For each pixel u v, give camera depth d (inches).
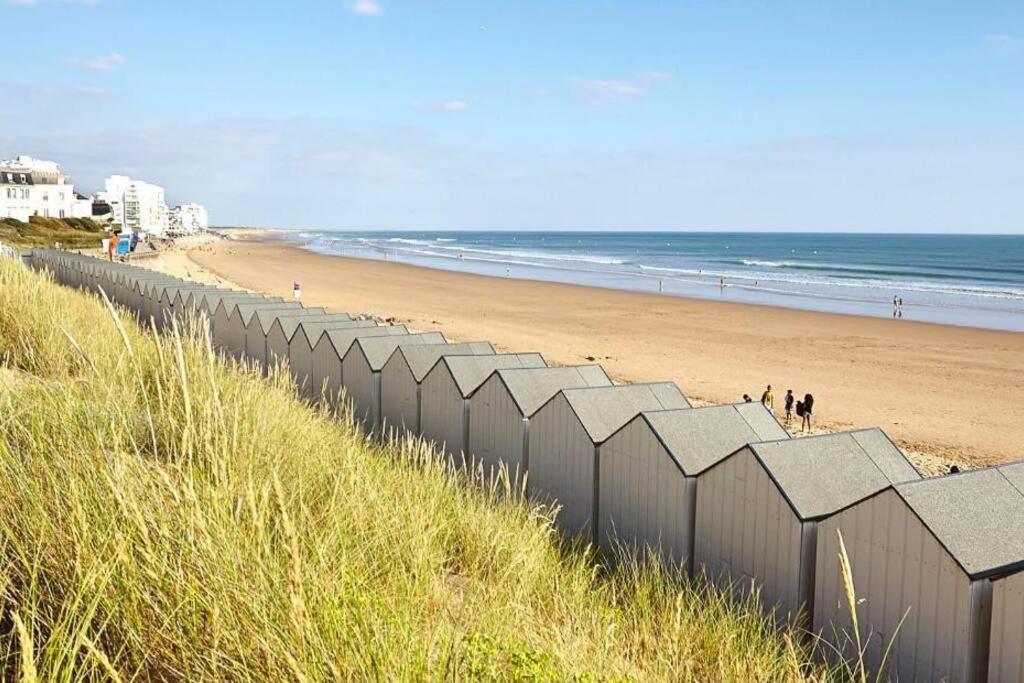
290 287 2719.0
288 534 117.7
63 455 162.7
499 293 2659.9
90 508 140.6
